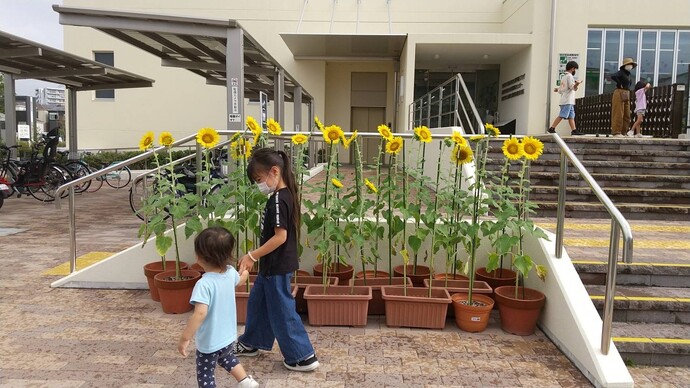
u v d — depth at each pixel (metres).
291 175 3.25
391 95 16.75
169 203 4.42
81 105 17.50
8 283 4.91
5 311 4.21
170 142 4.37
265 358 3.47
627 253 2.96
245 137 4.44
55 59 9.91
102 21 6.54
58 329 3.86
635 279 4.19
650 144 7.62
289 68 16.17
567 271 3.85
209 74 12.78
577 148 7.60
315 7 16.19
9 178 10.27
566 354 3.56
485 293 4.21
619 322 3.82
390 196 4.22
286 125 17.31
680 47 12.57
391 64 16.75
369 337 3.84
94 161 14.08
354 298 3.93
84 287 4.83
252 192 4.17
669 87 9.45
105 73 10.84
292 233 3.23
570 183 6.77
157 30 6.63
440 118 9.70
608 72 12.62
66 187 4.78
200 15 16.38
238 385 2.86
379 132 4.29
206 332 2.68
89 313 4.19
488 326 4.12
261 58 9.80
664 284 4.18
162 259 4.53
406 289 4.14
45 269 5.35
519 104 13.22
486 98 15.60
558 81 12.41
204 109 17.41
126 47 17.11
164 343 3.63
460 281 4.38
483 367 3.37
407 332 3.96
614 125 9.42
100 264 4.80
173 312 4.20
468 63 15.02
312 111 15.75
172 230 4.79
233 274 2.84
